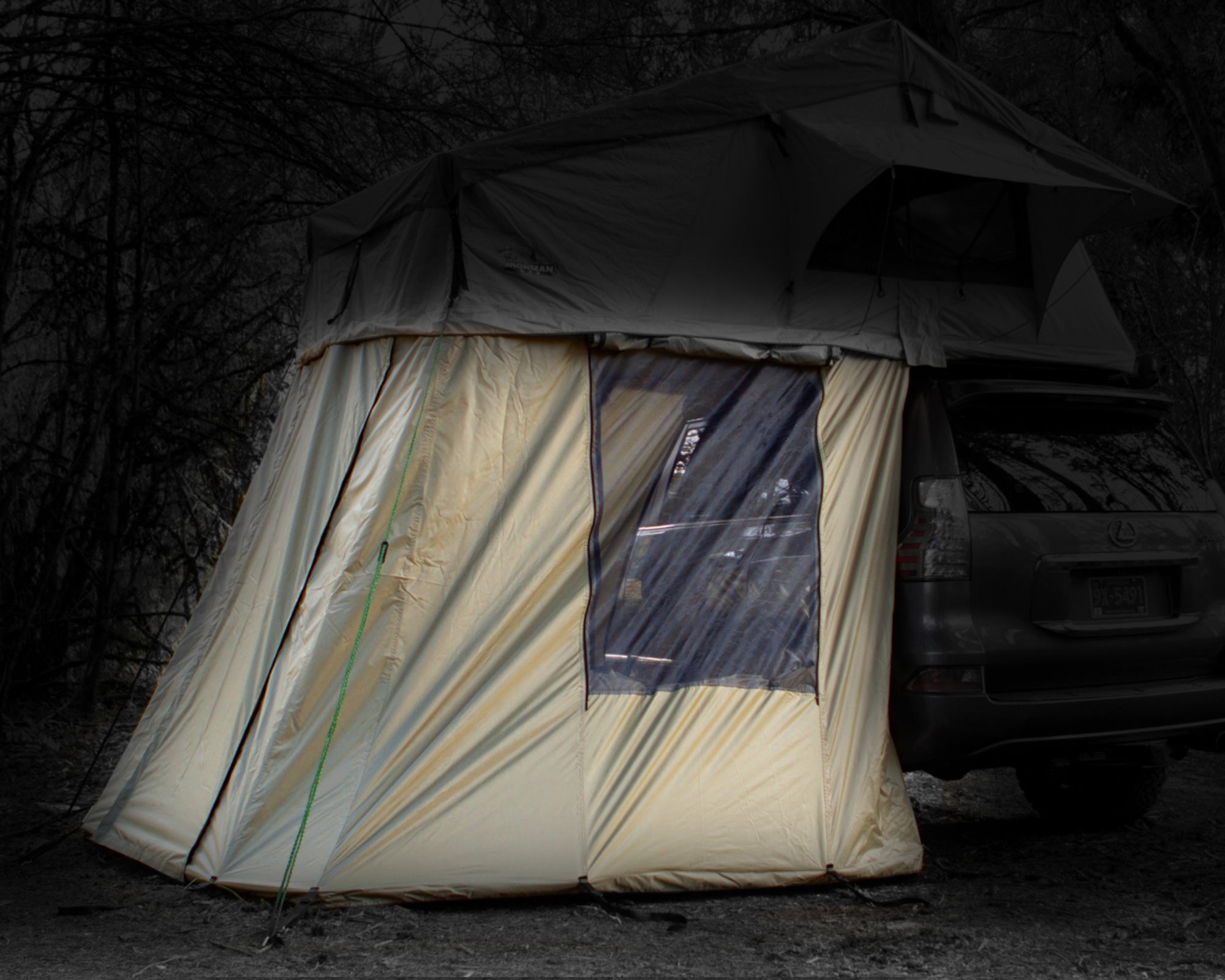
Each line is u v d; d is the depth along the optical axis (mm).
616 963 3543
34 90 7922
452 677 4188
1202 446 9883
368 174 8625
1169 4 9141
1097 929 3895
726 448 4594
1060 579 4637
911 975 3465
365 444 4535
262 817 4148
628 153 4559
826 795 4395
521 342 4453
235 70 8078
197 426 9102
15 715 8117
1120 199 4914
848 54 4844
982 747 4480
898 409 4805
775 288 4695
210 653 5078
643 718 4324
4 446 8469
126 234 8922
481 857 4043
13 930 3912
